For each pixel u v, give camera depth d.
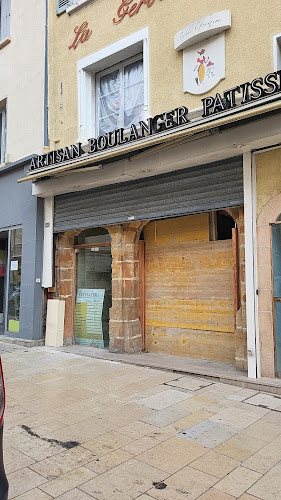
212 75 6.43
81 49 8.69
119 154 6.45
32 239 9.22
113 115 8.41
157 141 5.88
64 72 9.06
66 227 8.71
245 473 3.23
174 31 7.03
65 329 8.95
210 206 6.38
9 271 9.97
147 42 7.40
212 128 5.79
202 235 7.27
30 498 2.92
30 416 4.55
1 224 10.29
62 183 8.27
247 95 5.09
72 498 2.92
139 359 7.19
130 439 3.90
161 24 7.22
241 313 6.24
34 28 9.96
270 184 5.77
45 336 9.02
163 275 7.79
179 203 6.78
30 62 9.98
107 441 3.86
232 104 5.21
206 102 5.49
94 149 6.89
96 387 5.64
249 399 5.05
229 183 6.20
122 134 6.46
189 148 6.22
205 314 7.14
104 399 5.11
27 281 9.24
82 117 8.58
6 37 10.77
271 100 4.79
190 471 3.27
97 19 8.40
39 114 9.56
